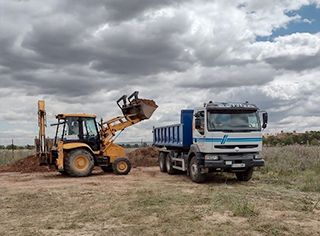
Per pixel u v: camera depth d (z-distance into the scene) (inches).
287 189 598.5
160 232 343.9
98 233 347.3
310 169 826.8
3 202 507.2
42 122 847.1
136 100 866.1
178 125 750.5
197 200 484.7
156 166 1097.4
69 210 451.8
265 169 835.4
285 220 386.3
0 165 1163.9
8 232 357.4
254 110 659.4
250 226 360.2
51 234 348.2
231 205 445.4
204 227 358.3
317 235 334.0
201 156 663.8
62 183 688.4
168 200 488.1
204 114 649.0
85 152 789.2
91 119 824.9
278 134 1722.4
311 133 1669.5
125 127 853.2
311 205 461.7
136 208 446.0
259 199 496.4
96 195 548.7
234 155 649.6
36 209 460.8
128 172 837.2
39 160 863.7
